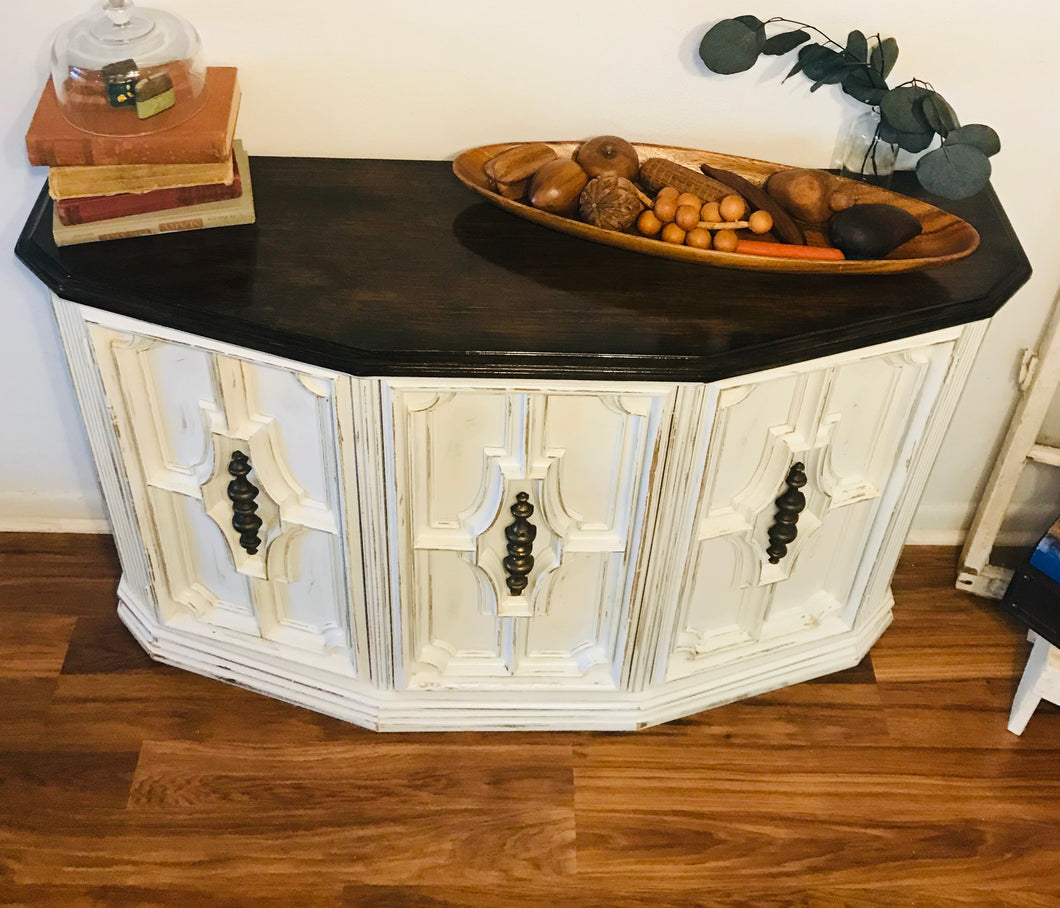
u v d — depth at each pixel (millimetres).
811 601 1682
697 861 1506
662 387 1228
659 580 1450
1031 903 1477
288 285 1257
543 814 1548
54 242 1311
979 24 1390
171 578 1610
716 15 1370
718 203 1349
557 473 1342
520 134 1479
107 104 1248
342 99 1436
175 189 1307
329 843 1505
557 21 1368
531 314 1233
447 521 1400
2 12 1342
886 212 1305
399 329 1197
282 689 1646
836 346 1248
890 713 1698
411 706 1609
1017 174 1536
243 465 1380
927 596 1882
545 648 1584
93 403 1400
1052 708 1722
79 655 1723
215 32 1367
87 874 1457
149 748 1600
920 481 1533
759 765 1618
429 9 1352
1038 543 1550
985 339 1707
